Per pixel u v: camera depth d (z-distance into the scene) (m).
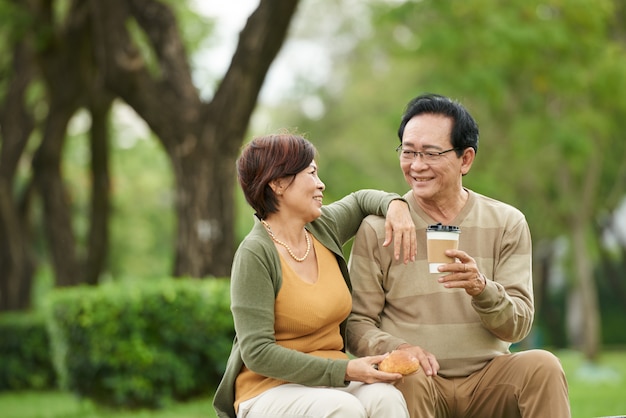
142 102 11.33
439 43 16.25
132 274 31.03
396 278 4.74
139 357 10.45
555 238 27.80
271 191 4.39
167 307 10.55
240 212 26.59
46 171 16.48
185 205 11.30
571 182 19.80
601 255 30.41
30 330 15.41
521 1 15.93
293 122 28.86
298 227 4.43
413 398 4.30
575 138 16.84
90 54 15.20
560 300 34.41
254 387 4.31
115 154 27.06
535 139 17.38
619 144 20.75
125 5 11.38
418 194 4.66
